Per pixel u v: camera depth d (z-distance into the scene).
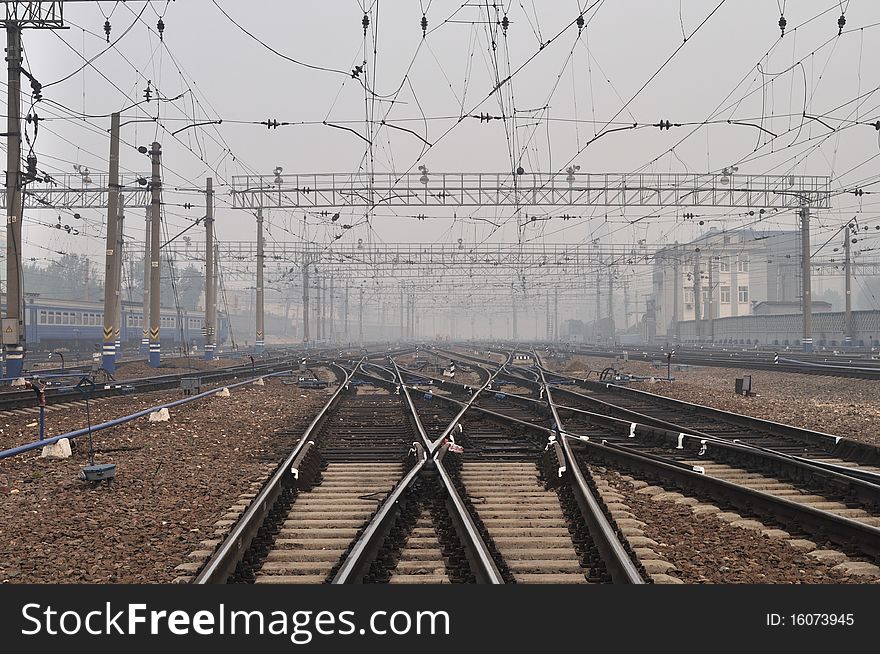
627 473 11.80
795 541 7.91
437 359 62.47
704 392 26.12
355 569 6.69
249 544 7.80
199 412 19.59
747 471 11.73
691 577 6.88
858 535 7.62
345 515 9.10
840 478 10.08
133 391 25.38
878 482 10.36
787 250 82.81
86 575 6.93
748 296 96.94
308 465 11.54
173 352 65.88
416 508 9.25
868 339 63.94
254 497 9.96
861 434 15.36
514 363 49.56
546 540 7.95
